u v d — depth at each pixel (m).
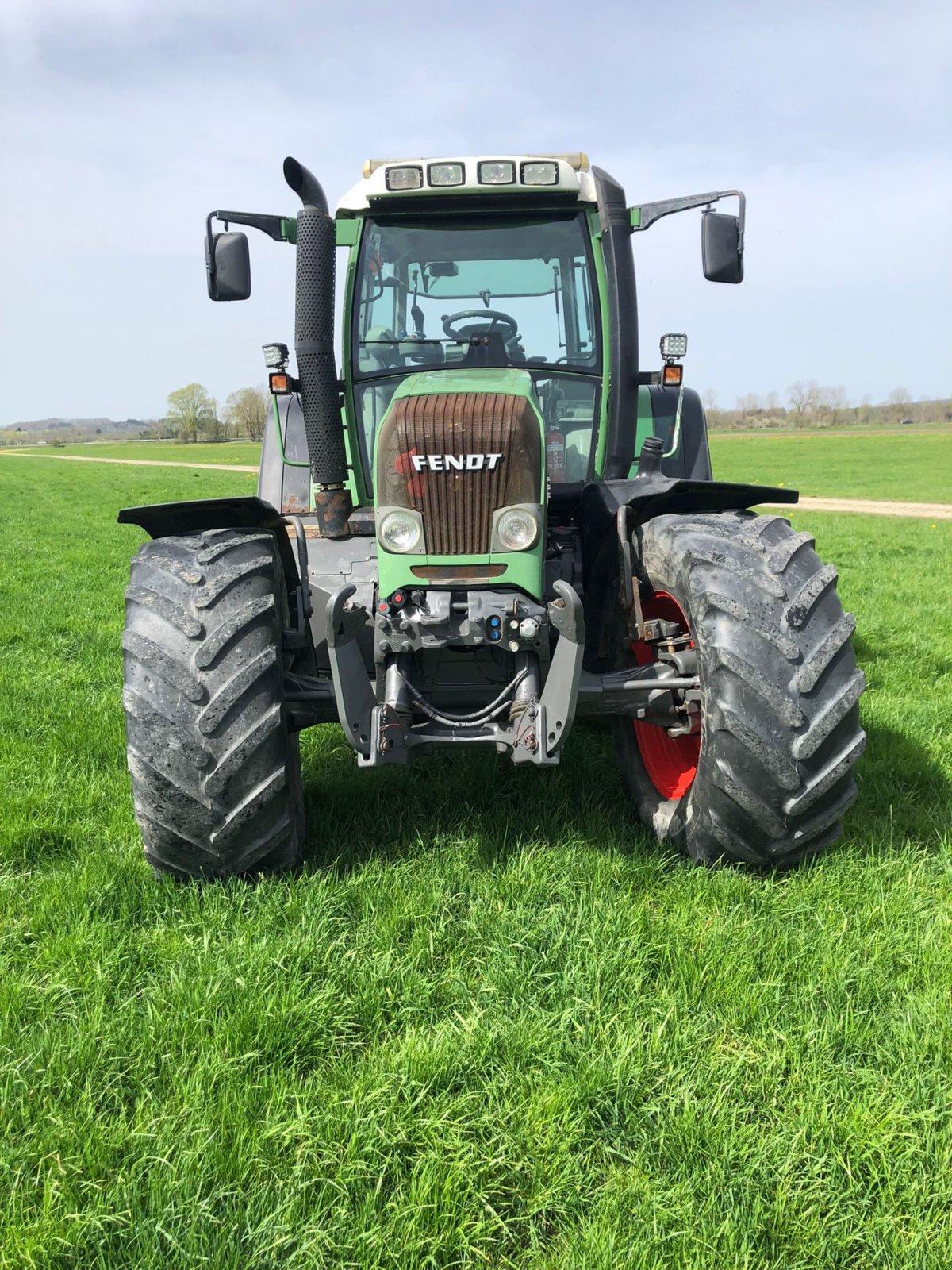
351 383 3.98
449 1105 2.03
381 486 3.02
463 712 3.16
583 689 3.04
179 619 2.88
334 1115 2.00
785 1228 1.76
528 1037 2.25
